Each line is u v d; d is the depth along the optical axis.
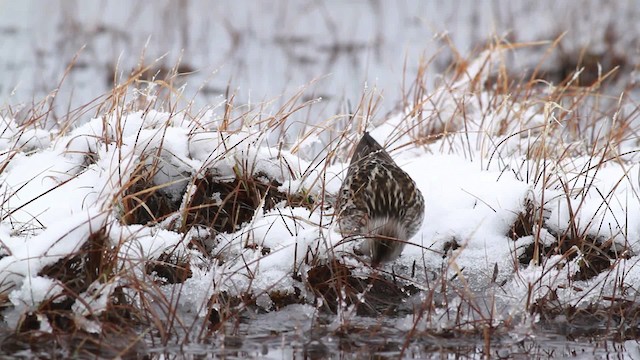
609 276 10.72
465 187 11.81
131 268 9.52
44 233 9.52
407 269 10.87
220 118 12.65
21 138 12.01
